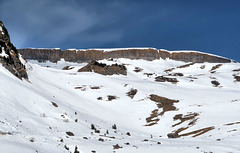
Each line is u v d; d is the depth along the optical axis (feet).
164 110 212.43
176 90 276.82
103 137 90.94
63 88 265.34
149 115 211.00
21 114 94.07
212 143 83.20
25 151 48.06
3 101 103.14
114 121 190.49
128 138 104.94
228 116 152.76
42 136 69.26
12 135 57.31
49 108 128.98
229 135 103.96
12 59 180.65
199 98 234.38
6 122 71.31
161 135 159.53
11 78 152.66
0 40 178.70
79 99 234.17
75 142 70.95
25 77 196.65
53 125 93.35
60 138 72.43
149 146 73.77
